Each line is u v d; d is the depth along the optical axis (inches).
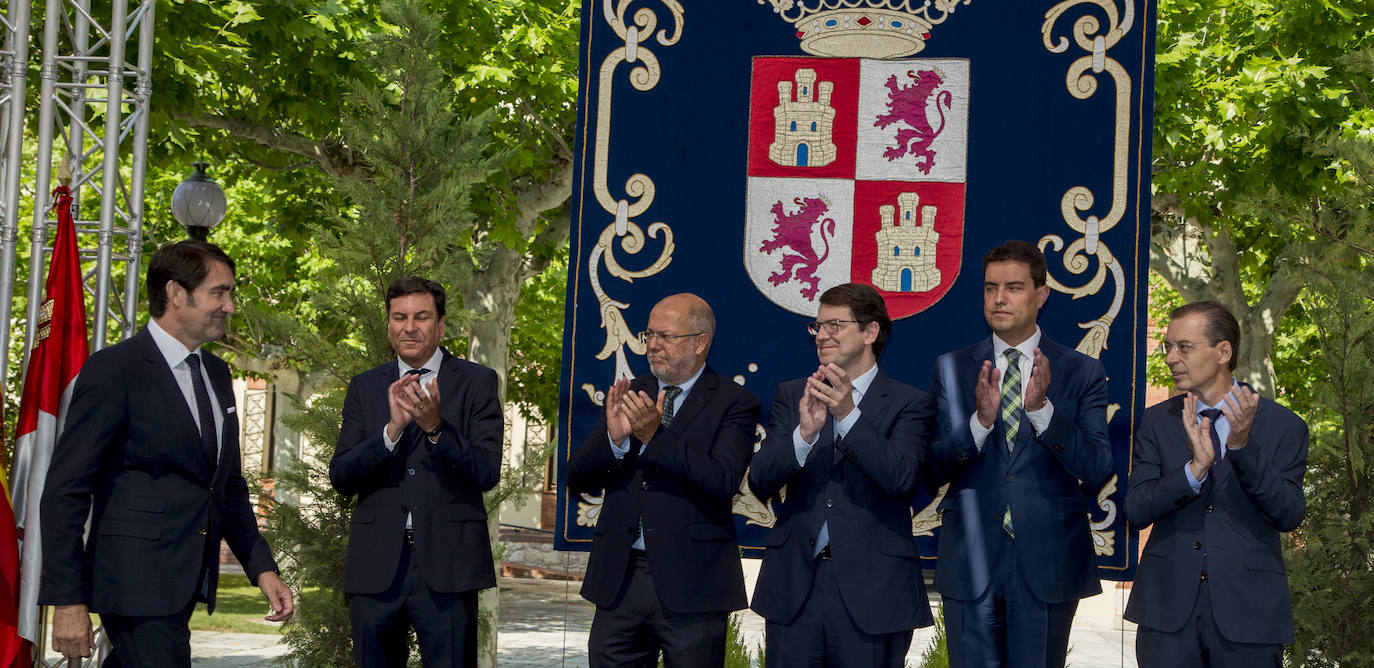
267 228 908.0
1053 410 269.0
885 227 353.7
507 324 673.6
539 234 690.8
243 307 388.8
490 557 292.4
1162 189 631.8
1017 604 275.4
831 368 255.4
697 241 360.2
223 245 912.3
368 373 300.8
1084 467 272.5
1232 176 611.5
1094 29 350.6
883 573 268.1
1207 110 615.5
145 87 413.7
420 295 293.9
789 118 358.9
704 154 361.1
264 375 992.2
